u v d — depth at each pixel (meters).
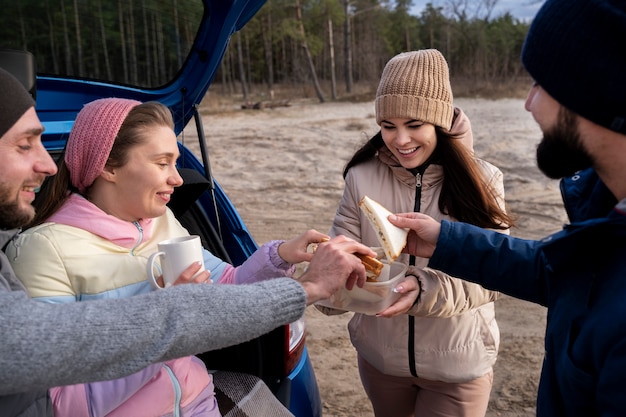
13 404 1.35
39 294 1.67
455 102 23.59
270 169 10.30
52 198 1.87
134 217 1.91
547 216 6.97
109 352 1.19
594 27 1.10
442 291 2.06
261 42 51.97
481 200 2.15
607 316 1.10
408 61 2.10
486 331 2.30
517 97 25.12
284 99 34.16
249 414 2.03
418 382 2.36
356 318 2.45
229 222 2.95
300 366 2.41
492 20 40.34
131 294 1.79
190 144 13.45
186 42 2.99
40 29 2.99
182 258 1.68
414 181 2.26
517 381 3.71
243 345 2.27
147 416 1.72
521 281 1.76
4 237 1.50
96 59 3.10
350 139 13.71
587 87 1.12
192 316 1.27
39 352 1.14
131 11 2.94
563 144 1.22
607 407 1.07
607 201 1.33
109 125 1.77
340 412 3.46
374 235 2.34
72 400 1.61
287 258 2.03
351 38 49.69
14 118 1.34
